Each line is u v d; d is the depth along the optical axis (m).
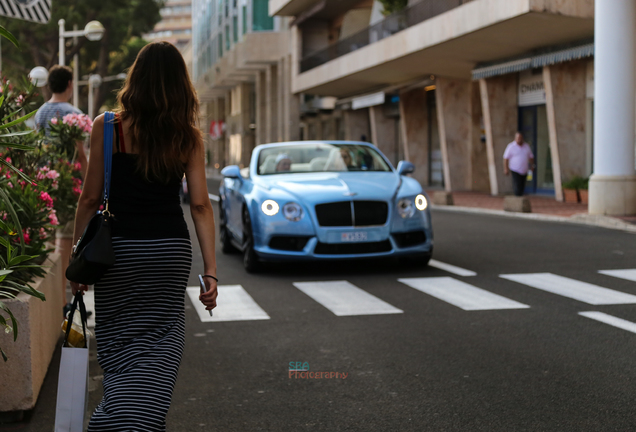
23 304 3.93
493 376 4.61
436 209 19.64
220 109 79.81
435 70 26.34
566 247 10.69
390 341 5.57
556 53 20.41
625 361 4.88
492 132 24.31
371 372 4.76
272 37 48.25
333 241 8.66
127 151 2.64
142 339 2.56
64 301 6.08
